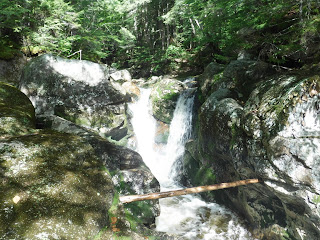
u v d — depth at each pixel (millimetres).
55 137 2742
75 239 1765
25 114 3330
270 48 5383
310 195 2770
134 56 18250
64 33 9664
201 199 5715
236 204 4855
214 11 7070
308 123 2852
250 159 3656
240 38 5859
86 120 6445
